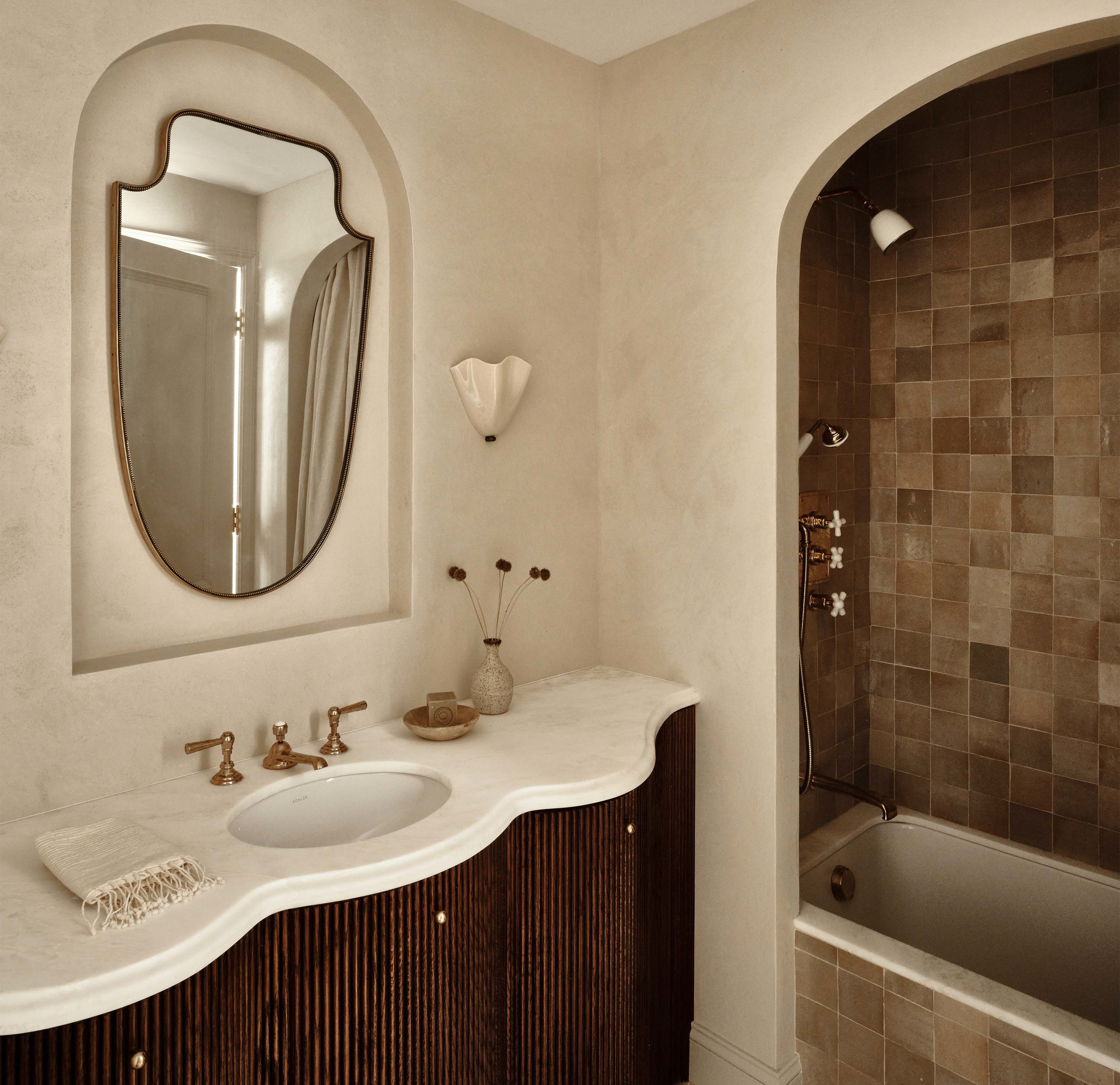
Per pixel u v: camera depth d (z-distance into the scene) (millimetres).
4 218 1473
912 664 3234
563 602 2502
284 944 1359
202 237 1793
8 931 1177
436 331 2145
